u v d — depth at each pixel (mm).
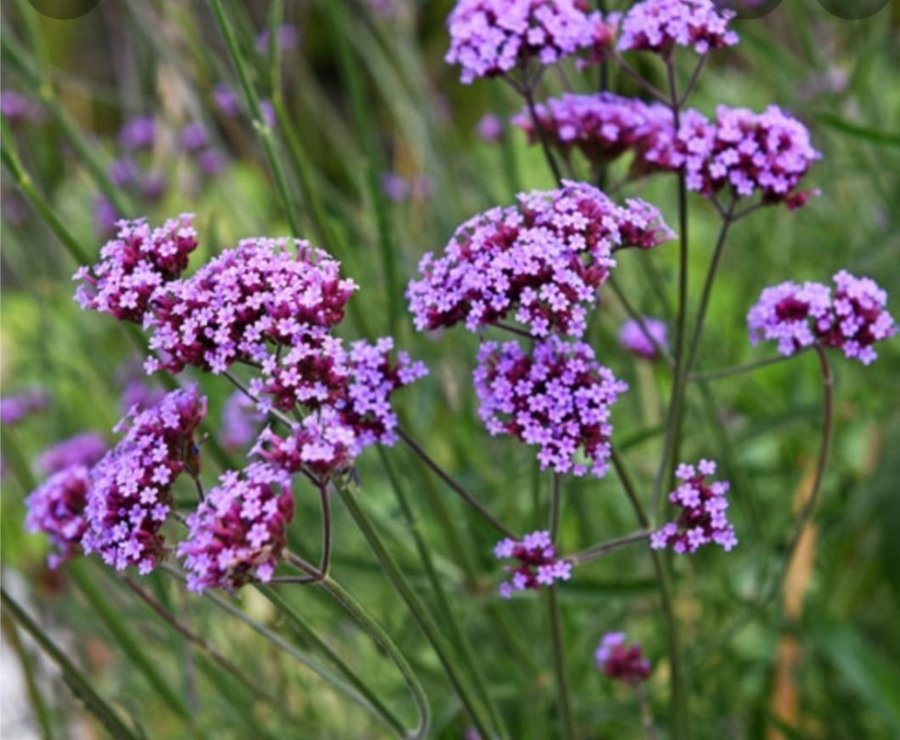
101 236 1207
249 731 1006
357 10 1262
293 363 673
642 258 945
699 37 775
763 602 882
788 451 1098
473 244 706
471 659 835
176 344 680
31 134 1133
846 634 981
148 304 694
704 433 1016
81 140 911
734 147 775
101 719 820
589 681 1063
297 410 702
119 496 685
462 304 711
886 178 1165
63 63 1935
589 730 1022
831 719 1054
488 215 710
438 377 1032
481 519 937
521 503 1048
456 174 1150
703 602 1005
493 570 986
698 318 796
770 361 790
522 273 692
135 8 1041
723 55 1452
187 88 1072
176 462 686
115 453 697
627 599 928
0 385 1333
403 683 1034
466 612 965
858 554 1080
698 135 780
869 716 1082
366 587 1083
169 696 894
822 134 1094
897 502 1018
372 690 759
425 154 1117
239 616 795
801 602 1016
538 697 929
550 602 792
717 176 771
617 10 875
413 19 1164
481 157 1391
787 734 945
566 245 704
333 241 881
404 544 935
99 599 875
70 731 1108
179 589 905
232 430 1036
